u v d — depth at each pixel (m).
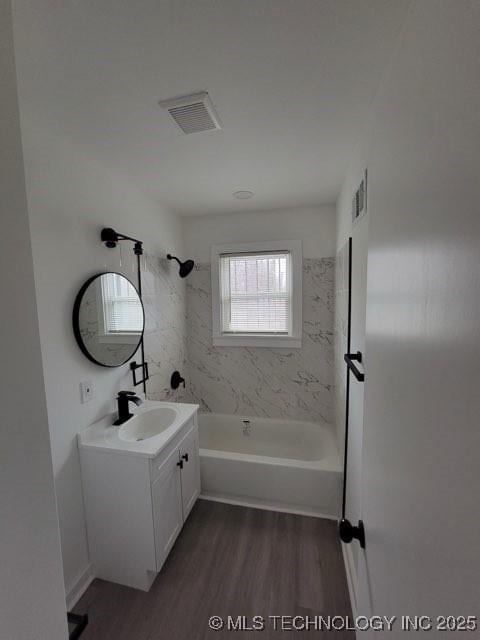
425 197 0.45
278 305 2.83
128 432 1.77
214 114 1.27
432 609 0.40
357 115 1.29
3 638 0.43
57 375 1.43
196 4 0.78
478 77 0.31
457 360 0.35
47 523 0.51
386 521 0.61
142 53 0.93
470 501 0.32
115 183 1.88
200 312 2.99
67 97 1.14
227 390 3.00
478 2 0.31
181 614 1.37
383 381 0.66
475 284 0.31
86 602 1.44
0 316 0.44
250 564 1.62
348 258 1.71
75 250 1.55
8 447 0.44
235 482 2.13
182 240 2.92
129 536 1.50
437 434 0.40
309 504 2.02
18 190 0.46
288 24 0.85
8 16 0.45
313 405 2.80
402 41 0.56
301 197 2.39
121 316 1.89
